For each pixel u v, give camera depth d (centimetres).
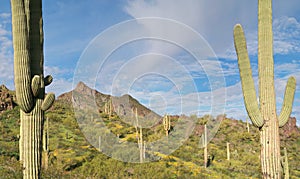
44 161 1563
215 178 1719
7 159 1306
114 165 1659
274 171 659
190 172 1769
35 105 539
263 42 688
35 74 544
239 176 1852
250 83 668
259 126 671
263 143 673
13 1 517
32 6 548
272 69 682
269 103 673
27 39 525
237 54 676
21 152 534
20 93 519
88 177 1503
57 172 1455
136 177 1570
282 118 688
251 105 666
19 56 518
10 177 1006
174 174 1695
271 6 696
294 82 698
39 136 543
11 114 2697
